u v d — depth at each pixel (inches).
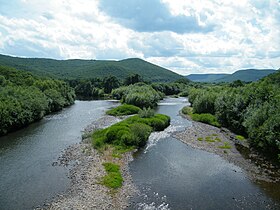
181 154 1637.6
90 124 2428.6
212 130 2322.8
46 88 3809.1
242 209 1002.7
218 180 1261.1
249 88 2504.9
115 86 6835.6
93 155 1530.5
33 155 1546.5
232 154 1648.6
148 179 1254.3
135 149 1704.0
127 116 2960.1
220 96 2807.6
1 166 1366.9
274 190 1163.9
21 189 1116.5
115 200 1037.8
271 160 1545.3
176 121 2755.9
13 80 3722.9
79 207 979.3
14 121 2160.4
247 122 1895.9
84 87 6363.2
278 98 1830.7
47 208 970.7
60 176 1250.6
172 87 6860.2
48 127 2314.2
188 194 1110.4
